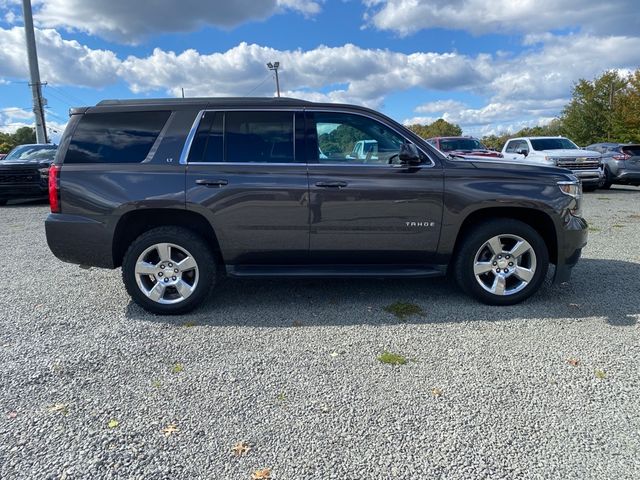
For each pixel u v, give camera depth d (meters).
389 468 2.36
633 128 34.22
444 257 4.52
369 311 4.50
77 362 3.50
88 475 2.32
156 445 2.54
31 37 21.97
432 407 2.88
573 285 5.20
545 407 2.88
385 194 4.34
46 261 6.71
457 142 16.95
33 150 14.85
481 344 3.75
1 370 3.38
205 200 4.27
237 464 2.40
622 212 10.71
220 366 3.43
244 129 4.39
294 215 4.33
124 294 5.12
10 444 2.55
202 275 4.39
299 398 2.99
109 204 4.25
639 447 2.50
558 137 16.45
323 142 4.42
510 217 4.64
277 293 5.06
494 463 2.39
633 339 3.81
